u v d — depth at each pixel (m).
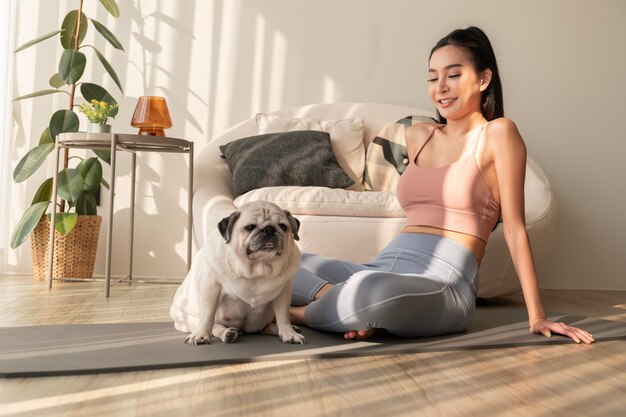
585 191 4.73
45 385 1.57
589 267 4.72
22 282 4.00
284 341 2.11
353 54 4.63
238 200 3.42
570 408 1.43
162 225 4.54
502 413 1.38
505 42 4.69
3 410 1.36
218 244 2.04
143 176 4.53
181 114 4.59
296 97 4.62
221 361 1.83
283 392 1.53
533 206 3.54
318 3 4.62
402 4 4.64
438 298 2.19
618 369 1.82
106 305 3.07
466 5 4.66
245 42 4.59
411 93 4.65
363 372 1.76
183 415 1.34
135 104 4.57
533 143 4.71
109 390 1.53
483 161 2.34
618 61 4.74
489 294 3.42
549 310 3.34
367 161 4.13
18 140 4.53
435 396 1.52
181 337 2.18
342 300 2.17
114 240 4.52
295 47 4.61
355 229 3.28
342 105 4.46
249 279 2.02
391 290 2.09
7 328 2.33
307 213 3.32
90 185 4.21
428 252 2.35
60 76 4.21
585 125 4.73
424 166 2.51
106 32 4.17
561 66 4.71
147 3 4.56
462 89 2.40
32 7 4.53
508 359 1.96
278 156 3.86
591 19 4.73
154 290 3.75
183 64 4.59
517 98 4.70
